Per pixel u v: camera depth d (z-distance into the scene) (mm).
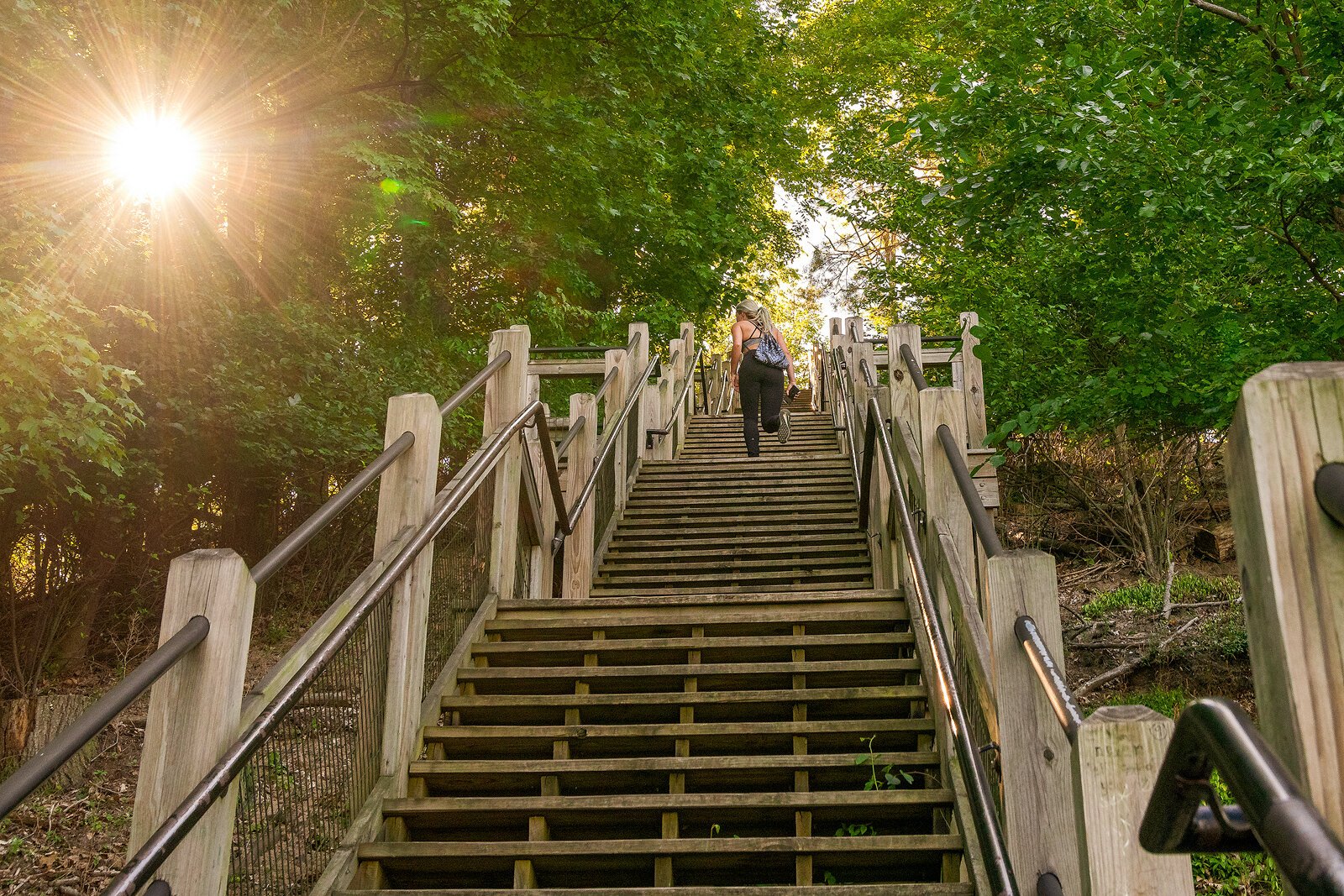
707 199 14883
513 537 5684
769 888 3062
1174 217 4312
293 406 8602
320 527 3207
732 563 7617
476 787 3902
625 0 11680
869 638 4508
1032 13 5016
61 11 7277
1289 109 4320
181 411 7840
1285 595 713
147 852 2180
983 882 2961
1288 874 558
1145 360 5098
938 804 3459
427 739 4074
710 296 16406
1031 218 4648
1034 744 2342
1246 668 6875
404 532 4152
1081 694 6836
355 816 3504
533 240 12742
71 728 1959
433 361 11055
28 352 5082
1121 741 1685
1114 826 1653
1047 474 10562
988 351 5020
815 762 3758
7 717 5680
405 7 9805
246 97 9062
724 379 21828
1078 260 5570
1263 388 745
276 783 2996
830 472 9922
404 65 10578
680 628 4922
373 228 11609
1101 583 9367
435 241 11508
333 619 3361
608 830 3697
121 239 7602
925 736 3986
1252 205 4402
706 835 3668
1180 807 835
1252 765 633
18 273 5406
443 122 11203
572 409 7742
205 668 2596
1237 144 4164
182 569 2670
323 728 3307
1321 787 684
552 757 4137
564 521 6660
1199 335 5082
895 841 3273
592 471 7516
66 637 7203
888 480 5191
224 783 2486
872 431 5887
